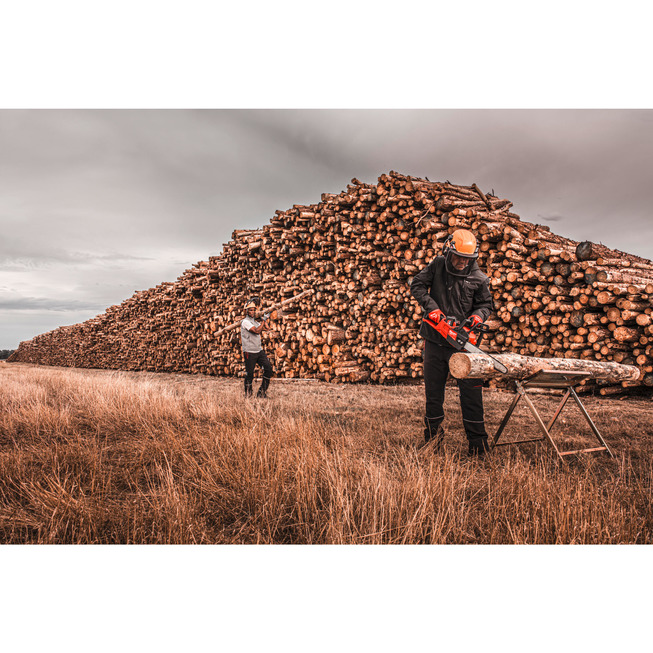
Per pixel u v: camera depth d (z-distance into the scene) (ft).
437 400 12.86
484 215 25.07
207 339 50.31
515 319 23.79
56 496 8.64
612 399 20.12
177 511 7.84
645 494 8.83
